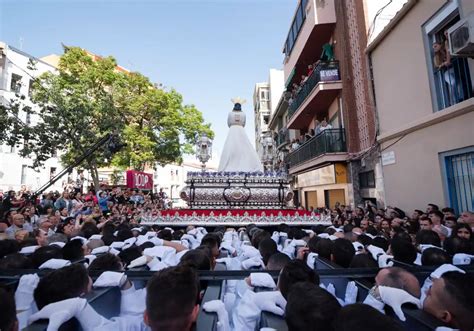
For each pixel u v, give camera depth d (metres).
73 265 2.19
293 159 21.73
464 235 4.90
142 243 3.96
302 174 21.09
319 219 6.85
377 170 11.03
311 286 1.66
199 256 2.75
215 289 2.29
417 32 8.66
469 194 7.04
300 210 6.93
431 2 8.02
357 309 1.30
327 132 14.33
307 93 16.78
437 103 8.02
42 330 1.62
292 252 4.25
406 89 9.26
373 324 1.21
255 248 3.94
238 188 7.17
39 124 14.50
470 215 6.01
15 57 22.91
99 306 2.09
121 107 20.42
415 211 7.86
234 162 8.52
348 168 13.67
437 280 1.81
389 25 9.84
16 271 2.56
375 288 2.02
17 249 3.82
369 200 12.31
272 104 36.44
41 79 17.56
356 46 12.96
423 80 8.48
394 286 2.03
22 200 11.33
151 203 19.22
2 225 6.02
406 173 9.25
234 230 6.23
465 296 1.64
